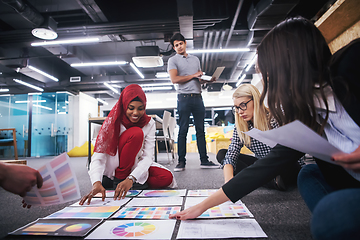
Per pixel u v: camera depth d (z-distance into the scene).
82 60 7.62
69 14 5.91
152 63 6.91
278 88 0.53
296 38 0.51
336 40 1.45
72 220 0.86
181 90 2.71
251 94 1.25
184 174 2.28
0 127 8.81
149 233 0.71
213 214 0.89
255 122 1.21
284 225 0.79
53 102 9.07
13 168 0.53
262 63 0.58
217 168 2.72
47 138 8.84
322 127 0.49
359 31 1.22
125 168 1.47
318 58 0.49
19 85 10.24
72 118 9.55
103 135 1.36
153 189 1.50
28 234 0.73
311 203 0.54
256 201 1.14
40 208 1.10
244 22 6.43
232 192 0.70
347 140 0.49
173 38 2.71
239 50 6.57
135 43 7.54
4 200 1.31
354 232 0.28
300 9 5.33
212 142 7.28
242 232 0.71
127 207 1.02
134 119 1.46
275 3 4.59
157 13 6.45
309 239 0.67
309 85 0.49
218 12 5.83
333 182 0.54
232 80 10.51
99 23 5.72
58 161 0.69
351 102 0.42
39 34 5.15
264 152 1.37
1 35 5.87
